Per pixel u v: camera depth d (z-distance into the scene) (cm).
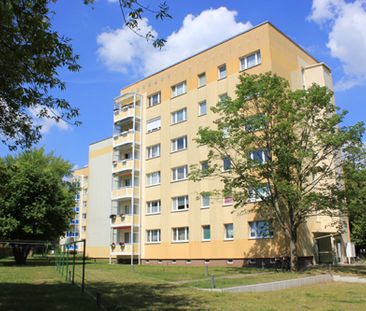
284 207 2403
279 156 2203
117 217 3825
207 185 3219
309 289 1627
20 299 1134
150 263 3559
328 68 3347
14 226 2825
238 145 2388
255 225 2839
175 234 3431
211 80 3384
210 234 3122
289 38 3222
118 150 4131
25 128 1067
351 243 3112
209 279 1859
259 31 3078
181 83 3694
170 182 3550
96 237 4688
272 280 1764
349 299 1327
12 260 3744
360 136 2184
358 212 2234
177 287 1551
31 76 953
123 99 4169
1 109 1012
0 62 877
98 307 971
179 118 3628
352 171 2200
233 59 3234
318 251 2916
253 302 1223
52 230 3012
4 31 853
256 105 2341
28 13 861
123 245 3688
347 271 2247
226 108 2356
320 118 2377
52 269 2312
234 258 2917
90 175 4975
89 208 4872
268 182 2298
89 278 1872
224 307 1105
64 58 929
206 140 2389
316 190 2636
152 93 3941
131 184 3959
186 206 3378
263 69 2998
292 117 2227
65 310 970
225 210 3050
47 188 3027
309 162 2411
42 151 4800
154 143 3800
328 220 2981
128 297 1252
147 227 3678
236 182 2372
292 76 3150
